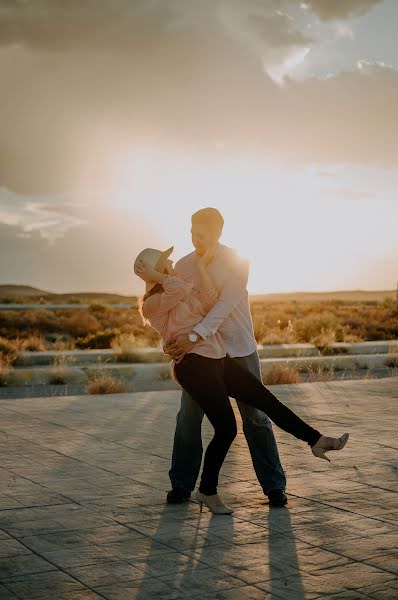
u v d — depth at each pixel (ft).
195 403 17.93
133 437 26.48
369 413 32.37
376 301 279.69
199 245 17.28
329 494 18.66
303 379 53.72
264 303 261.24
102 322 137.18
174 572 13.17
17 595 12.11
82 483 19.72
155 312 16.94
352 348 73.67
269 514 16.88
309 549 14.42
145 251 17.21
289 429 16.58
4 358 58.85
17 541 14.88
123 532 15.49
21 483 19.71
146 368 55.98
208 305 17.01
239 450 24.16
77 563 13.61
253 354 17.40
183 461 17.97
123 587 12.46
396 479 20.24
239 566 13.47
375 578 12.91
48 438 26.25
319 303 267.39
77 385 51.70
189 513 16.97
